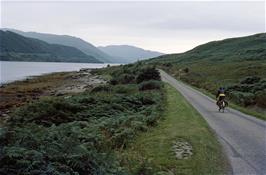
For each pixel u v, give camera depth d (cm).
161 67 11969
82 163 823
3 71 13375
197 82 5750
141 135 1534
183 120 1917
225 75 6288
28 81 8319
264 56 10919
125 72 7869
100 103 2608
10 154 716
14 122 1908
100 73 11069
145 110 2330
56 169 755
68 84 7425
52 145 880
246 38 18038
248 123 2036
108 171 871
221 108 2558
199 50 18675
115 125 1742
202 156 1152
